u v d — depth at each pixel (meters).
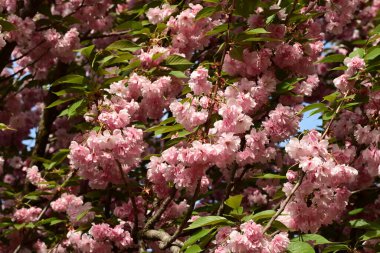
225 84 4.15
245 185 6.00
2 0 6.37
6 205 6.33
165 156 3.87
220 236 3.60
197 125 3.89
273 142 4.68
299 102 4.93
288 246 3.48
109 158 4.00
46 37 6.38
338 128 4.99
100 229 4.59
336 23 5.82
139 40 5.56
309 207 3.65
